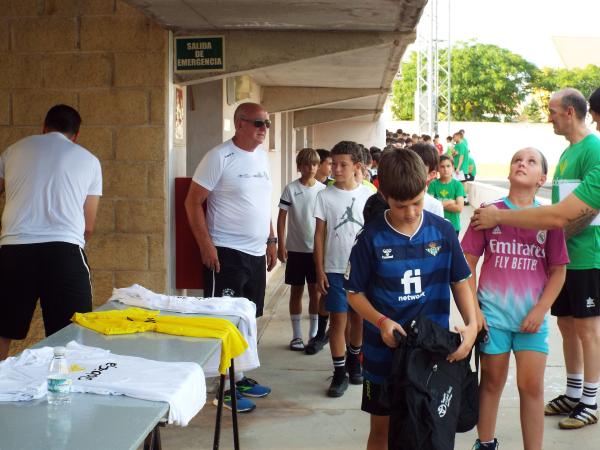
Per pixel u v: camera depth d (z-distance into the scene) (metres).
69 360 2.90
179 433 4.77
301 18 5.31
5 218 4.45
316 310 6.87
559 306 4.95
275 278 10.96
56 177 4.42
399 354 3.02
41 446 2.12
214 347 3.21
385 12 5.07
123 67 5.74
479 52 61.50
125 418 2.34
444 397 3.04
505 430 4.85
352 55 7.73
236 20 5.40
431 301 3.27
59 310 4.40
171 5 4.93
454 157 24.19
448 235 3.27
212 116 7.36
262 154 5.34
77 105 5.79
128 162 5.77
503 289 3.93
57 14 5.76
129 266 5.80
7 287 4.40
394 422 3.00
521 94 61.25
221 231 5.14
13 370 2.77
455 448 4.57
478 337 3.71
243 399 5.20
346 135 20.36
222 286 5.14
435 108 33.69
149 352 3.09
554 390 5.61
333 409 5.26
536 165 3.99
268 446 4.58
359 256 3.26
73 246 4.44
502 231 3.93
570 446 4.55
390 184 3.08
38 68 5.80
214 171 5.05
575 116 4.83
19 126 5.85
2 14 5.80
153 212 5.78
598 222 4.70
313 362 6.46
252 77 9.95
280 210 6.74
